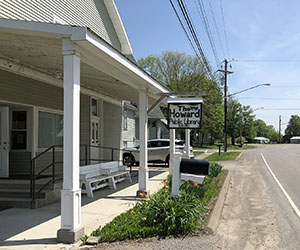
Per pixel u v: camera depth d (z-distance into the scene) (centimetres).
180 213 595
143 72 843
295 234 603
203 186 955
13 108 991
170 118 770
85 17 1288
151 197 661
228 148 5094
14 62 831
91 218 686
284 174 1544
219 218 711
